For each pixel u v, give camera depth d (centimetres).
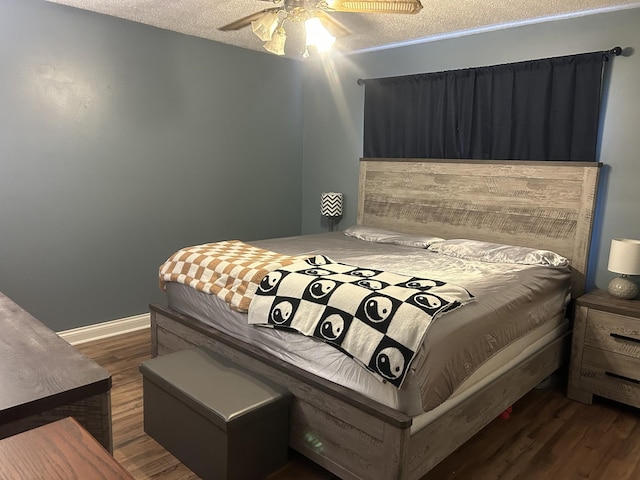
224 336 257
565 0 301
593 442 255
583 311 294
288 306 226
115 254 378
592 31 320
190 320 280
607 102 319
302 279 234
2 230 322
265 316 232
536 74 341
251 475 209
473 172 373
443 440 206
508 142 360
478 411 227
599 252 329
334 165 482
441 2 308
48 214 340
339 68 465
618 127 315
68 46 334
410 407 186
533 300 263
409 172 412
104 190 365
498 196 362
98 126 356
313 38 251
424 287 218
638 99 306
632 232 315
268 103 467
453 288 221
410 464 189
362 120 454
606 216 325
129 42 363
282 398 214
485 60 370
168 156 399
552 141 340
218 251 301
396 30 375
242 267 263
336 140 477
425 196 404
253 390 217
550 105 338
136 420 261
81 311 365
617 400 287
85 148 352
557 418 280
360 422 194
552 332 302
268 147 474
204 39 409
